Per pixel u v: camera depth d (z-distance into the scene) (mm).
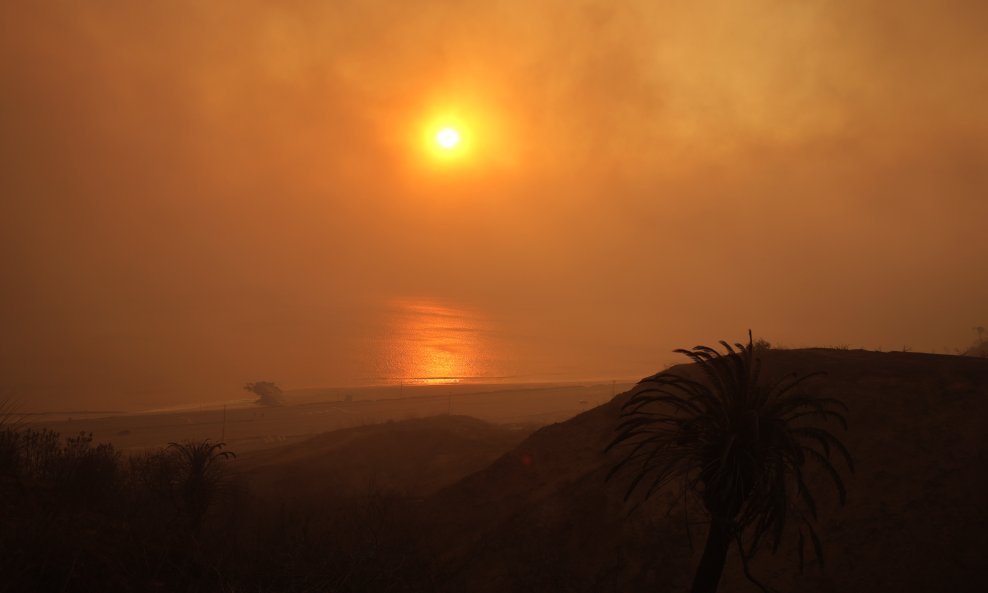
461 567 16078
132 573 7855
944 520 13781
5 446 10711
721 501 9094
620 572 15469
